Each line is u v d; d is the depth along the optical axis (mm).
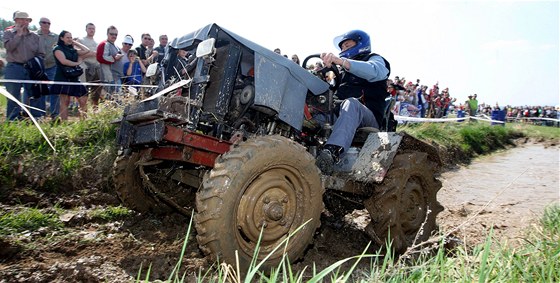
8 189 3705
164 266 2443
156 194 3197
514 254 2006
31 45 5121
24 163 3975
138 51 7250
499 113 18750
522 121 22281
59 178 4016
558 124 23531
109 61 6148
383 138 3094
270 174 2463
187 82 2582
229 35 2637
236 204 2262
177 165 2891
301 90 2875
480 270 1707
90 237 2895
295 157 2496
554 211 3551
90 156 4375
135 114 2434
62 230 3002
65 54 5324
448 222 4234
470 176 7426
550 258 1957
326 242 3314
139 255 2607
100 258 2469
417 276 1837
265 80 2621
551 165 8977
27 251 2553
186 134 2412
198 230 2213
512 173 7793
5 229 2828
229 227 2215
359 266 2838
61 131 4566
